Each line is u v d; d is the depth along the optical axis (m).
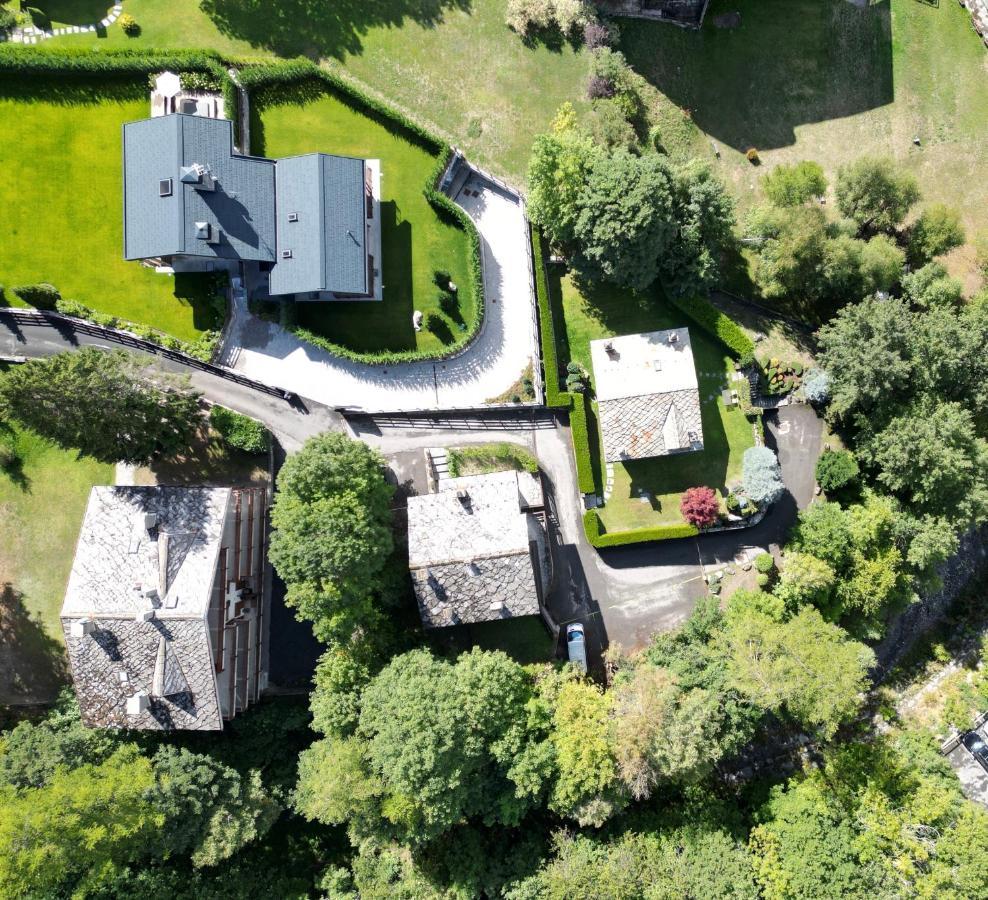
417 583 53.78
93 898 52.53
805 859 51.94
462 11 60.31
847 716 58.69
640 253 53.00
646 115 60.81
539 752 51.34
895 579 55.38
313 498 51.62
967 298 62.00
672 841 54.00
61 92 59.41
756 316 61.06
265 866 59.22
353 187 55.91
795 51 61.59
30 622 60.81
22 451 60.72
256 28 60.09
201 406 59.66
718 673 54.31
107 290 60.12
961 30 62.41
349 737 53.16
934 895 52.53
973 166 62.41
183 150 53.25
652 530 59.94
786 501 60.88
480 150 60.38
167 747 54.75
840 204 59.22
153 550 52.38
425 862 55.75
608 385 56.38
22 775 50.88
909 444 52.72
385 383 60.88
